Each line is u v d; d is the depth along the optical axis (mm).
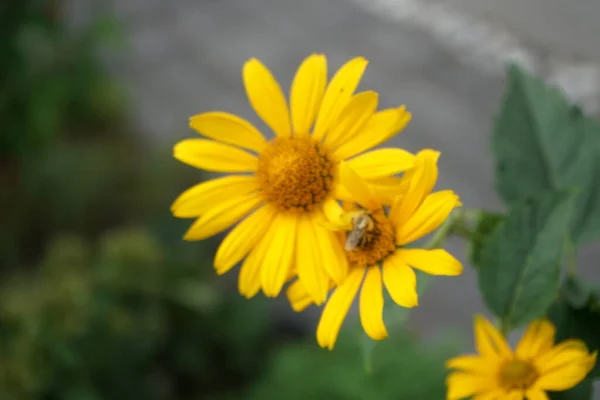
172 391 1225
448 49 1458
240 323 1251
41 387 1064
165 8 1788
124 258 1166
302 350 1155
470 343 1177
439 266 506
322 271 527
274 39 1623
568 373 516
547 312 526
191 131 1482
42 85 1554
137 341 1149
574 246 560
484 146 1333
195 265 1261
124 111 1641
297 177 532
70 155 1506
